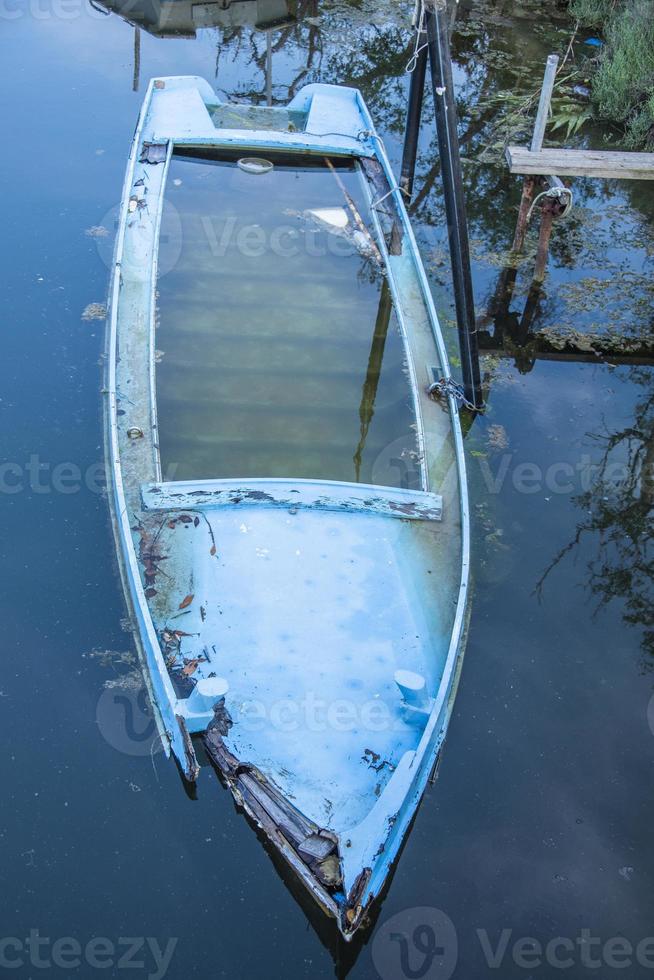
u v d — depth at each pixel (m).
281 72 7.85
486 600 3.65
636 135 7.20
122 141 6.64
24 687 3.20
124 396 4.12
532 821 2.94
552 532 3.97
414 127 5.96
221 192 5.86
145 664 3.23
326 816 2.78
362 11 9.14
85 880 2.69
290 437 4.12
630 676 3.40
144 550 3.49
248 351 4.61
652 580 3.78
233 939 2.57
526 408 4.70
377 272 5.23
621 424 4.63
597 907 2.74
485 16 9.13
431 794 2.99
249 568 3.47
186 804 2.88
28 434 4.21
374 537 3.65
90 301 5.04
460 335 4.54
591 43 8.69
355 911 2.47
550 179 5.46
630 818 2.96
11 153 6.38
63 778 2.94
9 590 3.52
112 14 8.68
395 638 3.31
